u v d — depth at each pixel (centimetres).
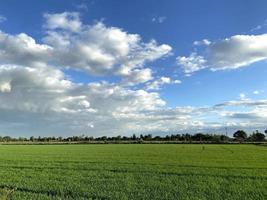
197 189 2866
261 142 17675
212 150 9356
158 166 4706
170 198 2469
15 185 2986
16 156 6838
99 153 7831
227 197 2558
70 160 5753
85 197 2483
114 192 2667
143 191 2725
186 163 5181
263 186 3061
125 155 7106
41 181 3253
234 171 4169
